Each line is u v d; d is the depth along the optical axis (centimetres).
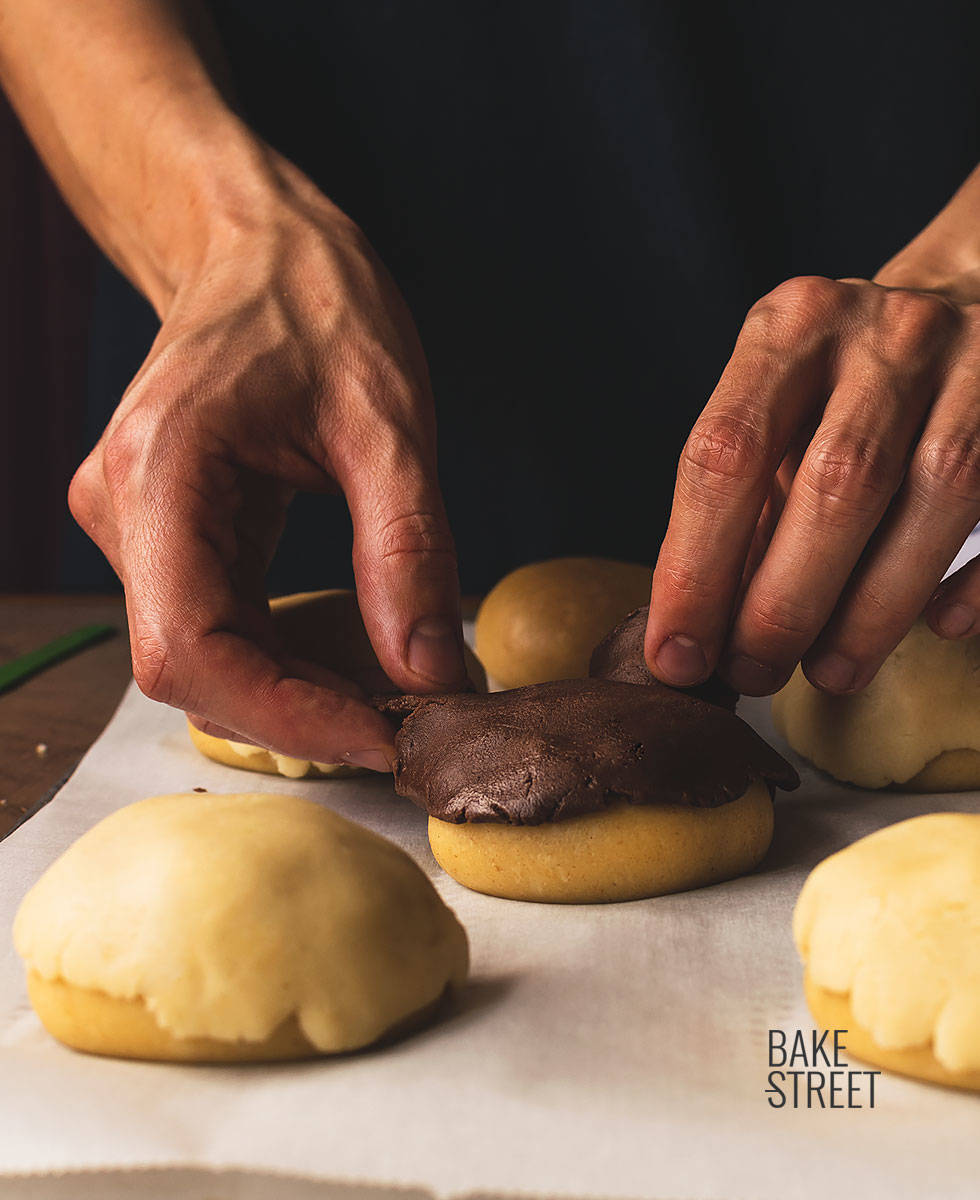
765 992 28
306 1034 26
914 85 60
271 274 38
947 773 37
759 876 33
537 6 58
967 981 25
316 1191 24
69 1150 24
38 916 27
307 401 37
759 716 45
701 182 59
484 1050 26
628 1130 24
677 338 62
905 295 35
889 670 37
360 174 61
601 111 59
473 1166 23
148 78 46
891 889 27
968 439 33
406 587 35
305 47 60
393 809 38
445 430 67
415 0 58
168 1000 26
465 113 60
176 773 40
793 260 63
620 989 28
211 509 35
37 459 92
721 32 59
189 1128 24
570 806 32
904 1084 25
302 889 27
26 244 87
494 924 31
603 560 50
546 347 64
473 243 62
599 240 61
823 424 33
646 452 65
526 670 47
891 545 34
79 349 88
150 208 44
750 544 34
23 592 93
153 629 35
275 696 35
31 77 50
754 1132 24
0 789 40
